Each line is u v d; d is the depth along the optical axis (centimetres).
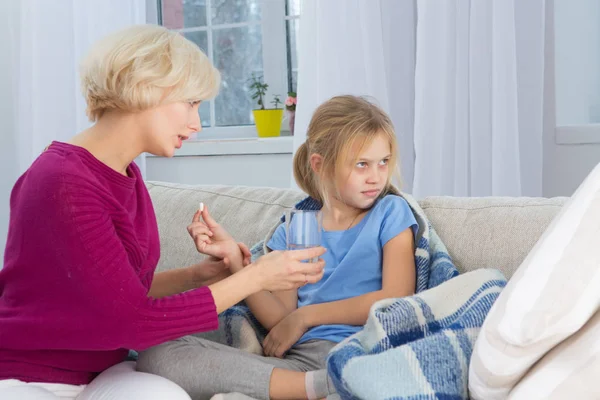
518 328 88
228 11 333
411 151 268
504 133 244
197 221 156
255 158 310
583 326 91
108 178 130
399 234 152
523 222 145
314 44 271
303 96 273
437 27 250
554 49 254
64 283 120
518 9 247
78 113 300
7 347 125
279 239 163
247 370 131
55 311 122
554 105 256
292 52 325
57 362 129
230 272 156
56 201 119
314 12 270
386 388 107
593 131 248
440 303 128
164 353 136
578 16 259
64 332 121
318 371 129
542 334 87
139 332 122
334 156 156
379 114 158
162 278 155
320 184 163
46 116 300
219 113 342
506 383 94
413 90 266
